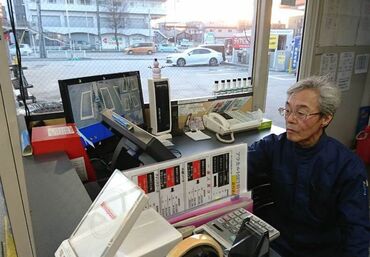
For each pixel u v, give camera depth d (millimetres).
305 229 1357
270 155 1429
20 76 1573
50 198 861
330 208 1277
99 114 1515
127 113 1684
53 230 727
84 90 1445
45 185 933
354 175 1181
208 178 916
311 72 3006
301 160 1290
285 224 1414
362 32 3297
